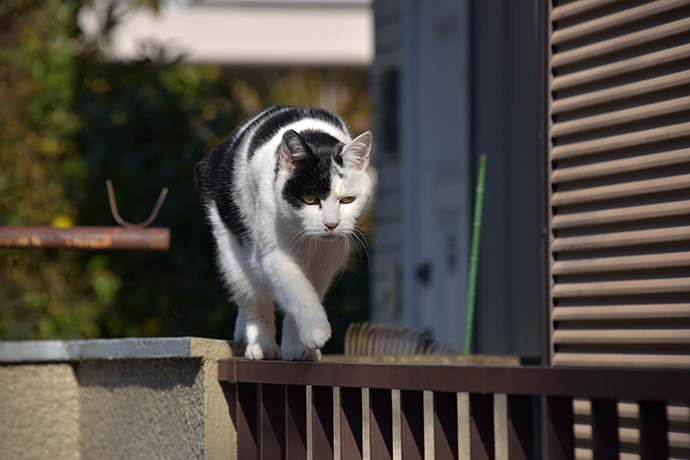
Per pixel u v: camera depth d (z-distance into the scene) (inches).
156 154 315.0
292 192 151.3
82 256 305.6
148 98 318.7
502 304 245.8
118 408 168.2
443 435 110.9
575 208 173.9
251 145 167.5
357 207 158.7
